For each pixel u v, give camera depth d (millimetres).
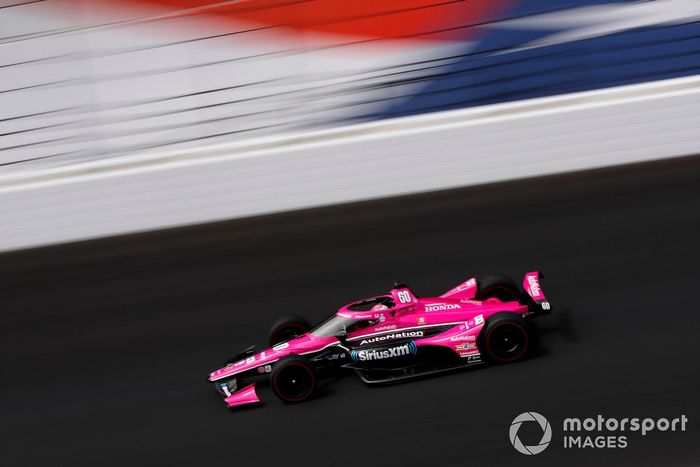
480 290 28656
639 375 23438
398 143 47375
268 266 39812
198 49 52906
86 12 52188
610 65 52531
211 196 47938
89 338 34344
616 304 29000
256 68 53281
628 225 37406
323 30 52625
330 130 49062
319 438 22609
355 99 53750
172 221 48219
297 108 53750
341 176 47781
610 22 51812
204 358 30312
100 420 26531
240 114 53875
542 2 51875
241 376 26328
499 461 20125
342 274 37281
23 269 44625
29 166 54031
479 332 25078
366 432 22469
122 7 52062
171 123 53844
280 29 52656
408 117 50281
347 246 40750
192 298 37250
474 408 22734
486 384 23984
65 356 32812
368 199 47781
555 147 47062
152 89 53406
